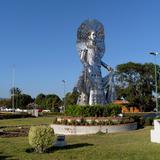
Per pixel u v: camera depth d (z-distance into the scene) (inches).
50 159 770.2
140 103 4296.3
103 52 2052.2
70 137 1293.1
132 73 4264.3
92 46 2005.4
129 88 4249.5
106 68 2092.8
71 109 1718.8
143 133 1294.3
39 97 6643.7
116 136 1261.1
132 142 1032.2
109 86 2075.5
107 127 1507.1
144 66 4264.3
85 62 2007.9
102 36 2041.1
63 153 842.8
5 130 1642.5
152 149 861.2
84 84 2000.5
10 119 2753.4
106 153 821.9
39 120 2549.2
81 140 1146.7
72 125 1539.1
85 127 1512.1
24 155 821.2
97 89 2000.5
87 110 1659.7
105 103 2032.5
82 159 761.0
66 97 4913.9
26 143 1042.1
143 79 4269.2
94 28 2026.3
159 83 4180.6
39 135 851.4
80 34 2021.4
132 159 741.3
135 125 1630.2
